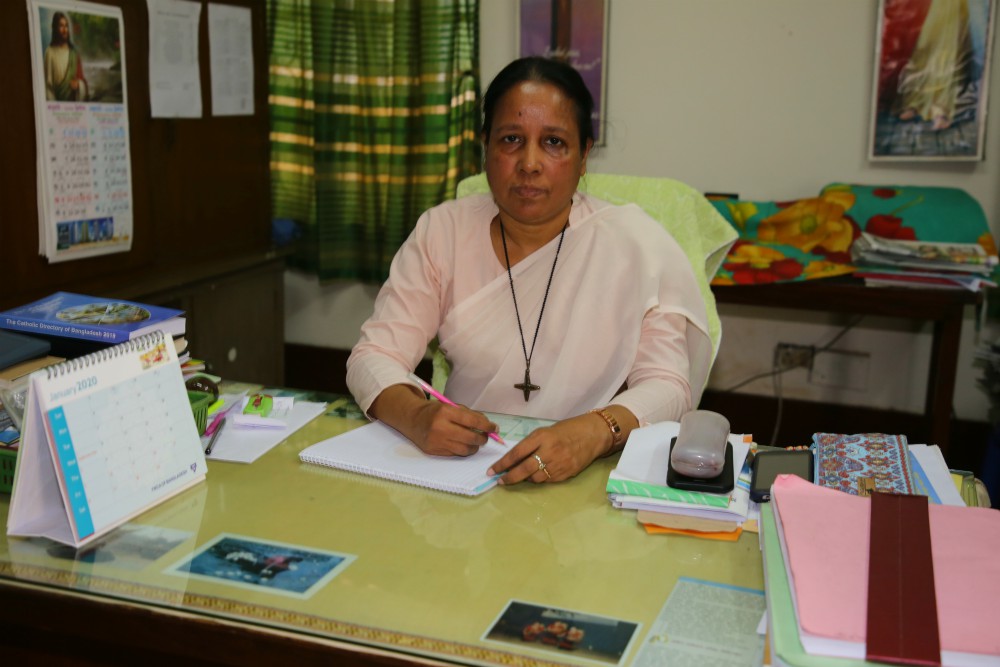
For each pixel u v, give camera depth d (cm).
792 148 304
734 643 78
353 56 323
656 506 102
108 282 235
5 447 104
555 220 151
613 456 123
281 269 309
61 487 93
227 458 118
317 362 370
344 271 346
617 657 76
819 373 319
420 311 153
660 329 145
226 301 280
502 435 127
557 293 151
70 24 212
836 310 262
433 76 316
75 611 85
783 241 282
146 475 103
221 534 97
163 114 248
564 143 141
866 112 294
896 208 278
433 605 83
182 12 251
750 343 324
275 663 80
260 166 299
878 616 75
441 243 156
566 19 311
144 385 105
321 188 334
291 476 113
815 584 79
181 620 81
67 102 214
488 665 75
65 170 216
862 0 287
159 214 251
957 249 262
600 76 313
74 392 96
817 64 296
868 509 91
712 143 311
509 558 93
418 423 122
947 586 79
